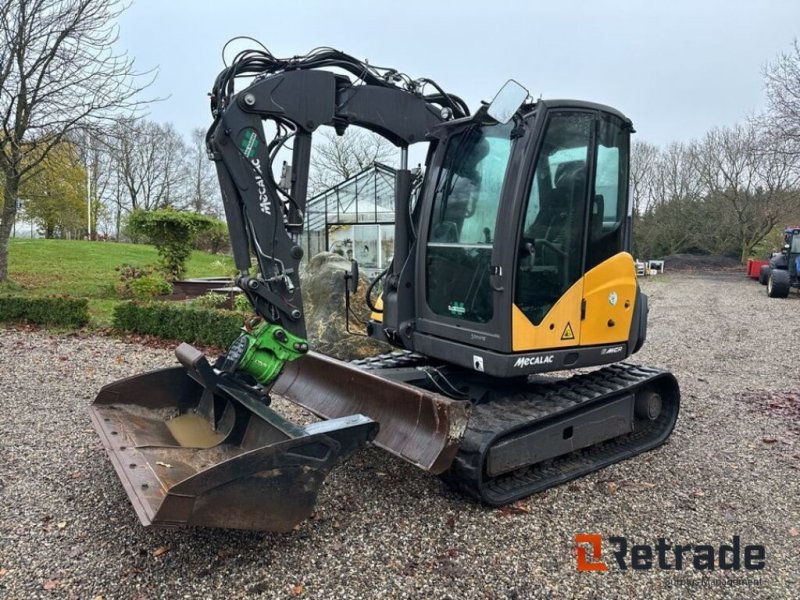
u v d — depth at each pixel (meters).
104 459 4.21
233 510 2.76
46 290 13.29
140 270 13.53
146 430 3.72
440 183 4.28
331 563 3.01
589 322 4.11
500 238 3.68
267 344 3.60
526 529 3.41
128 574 2.87
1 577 2.82
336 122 3.97
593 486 4.02
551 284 3.88
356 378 4.16
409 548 3.18
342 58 3.94
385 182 16.48
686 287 21.56
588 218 4.00
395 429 3.71
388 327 4.59
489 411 3.93
